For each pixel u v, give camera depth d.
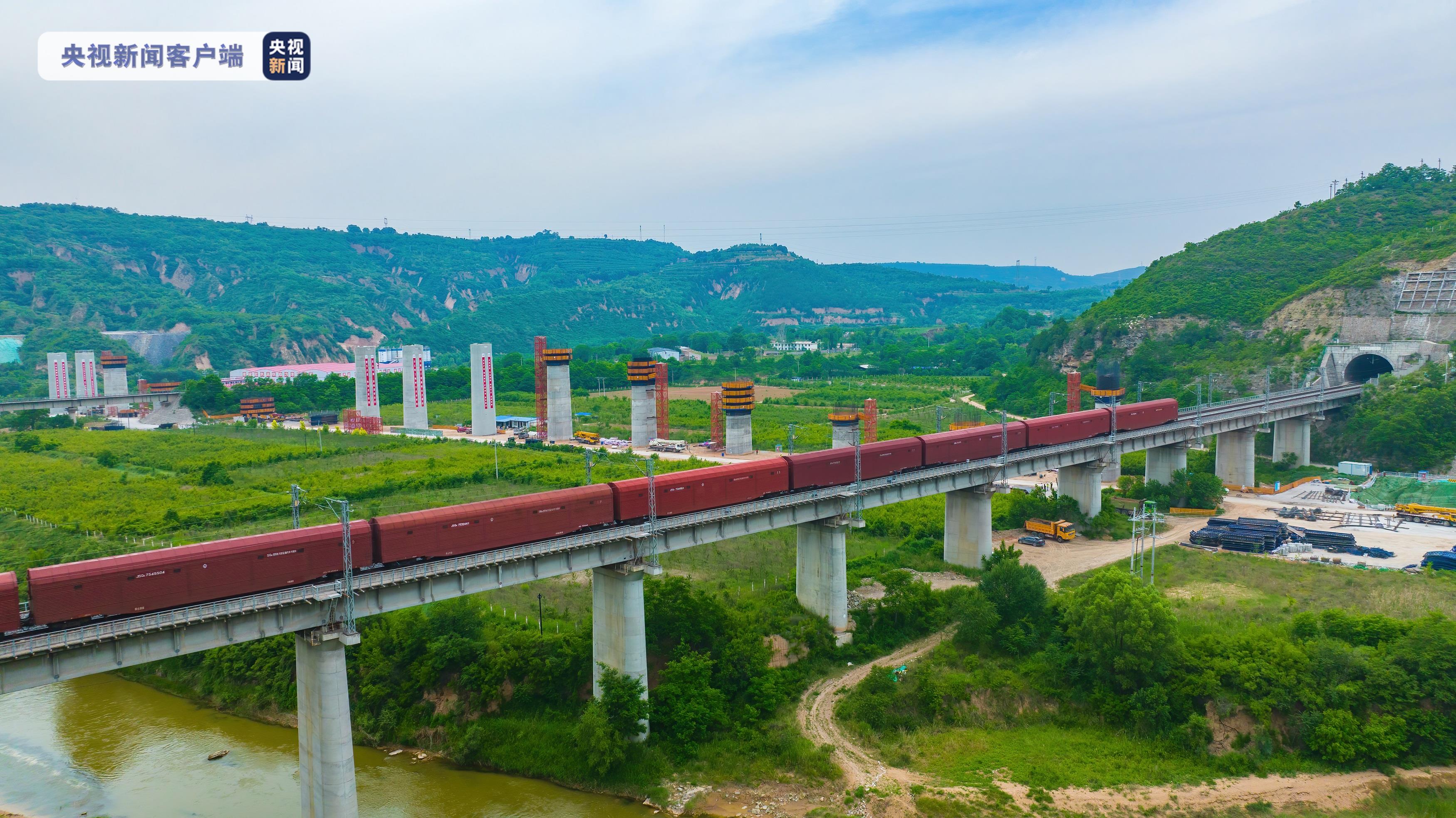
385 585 69.94
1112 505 157.38
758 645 94.19
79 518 155.38
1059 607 101.12
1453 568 118.06
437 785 81.69
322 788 69.06
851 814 74.19
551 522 82.06
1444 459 176.62
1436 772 78.31
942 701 89.12
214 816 76.25
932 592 109.56
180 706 99.44
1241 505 163.88
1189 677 85.31
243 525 149.38
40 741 90.81
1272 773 79.06
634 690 83.00
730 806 76.75
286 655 98.75
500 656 89.69
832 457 107.69
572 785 81.44
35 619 58.12
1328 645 85.56
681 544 90.38
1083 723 87.56
